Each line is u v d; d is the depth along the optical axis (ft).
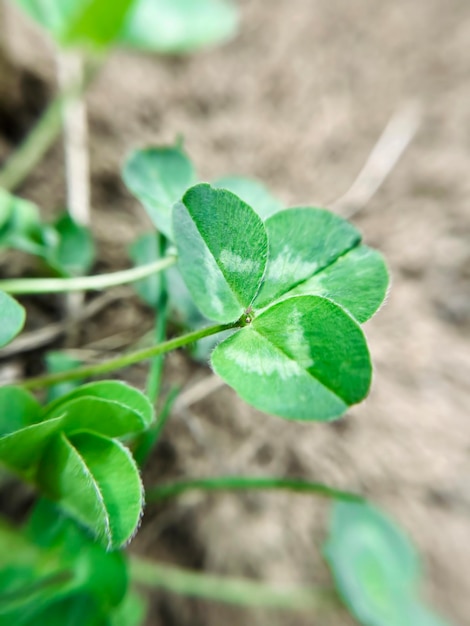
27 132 0.62
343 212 0.72
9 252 0.54
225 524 0.58
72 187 0.59
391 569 0.56
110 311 0.55
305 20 0.81
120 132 0.67
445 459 0.65
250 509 0.59
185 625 0.56
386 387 0.66
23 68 0.63
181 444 0.56
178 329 0.49
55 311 0.53
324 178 0.73
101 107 0.67
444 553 0.63
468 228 0.74
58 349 0.52
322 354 0.28
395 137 0.78
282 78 0.77
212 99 0.74
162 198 0.40
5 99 0.61
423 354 0.68
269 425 0.60
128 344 0.54
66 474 0.30
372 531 0.57
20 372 0.51
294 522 0.61
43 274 0.53
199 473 0.56
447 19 0.86
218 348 0.29
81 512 0.33
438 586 0.62
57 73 0.64
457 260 0.73
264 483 0.47
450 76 0.82
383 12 0.84
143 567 0.53
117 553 0.37
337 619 0.60
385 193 0.75
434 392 0.67
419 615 0.56
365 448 0.63
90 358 0.52
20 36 0.64
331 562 0.55
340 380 0.27
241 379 0.28
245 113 0.74
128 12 0.55
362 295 0.31
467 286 0.72
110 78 0.69
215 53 0.76
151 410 0.30
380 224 0.73
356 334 0.27
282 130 0.75
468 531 0.64
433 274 0.72
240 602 0.58
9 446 0.29
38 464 0.32
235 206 0.29
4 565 0.42
